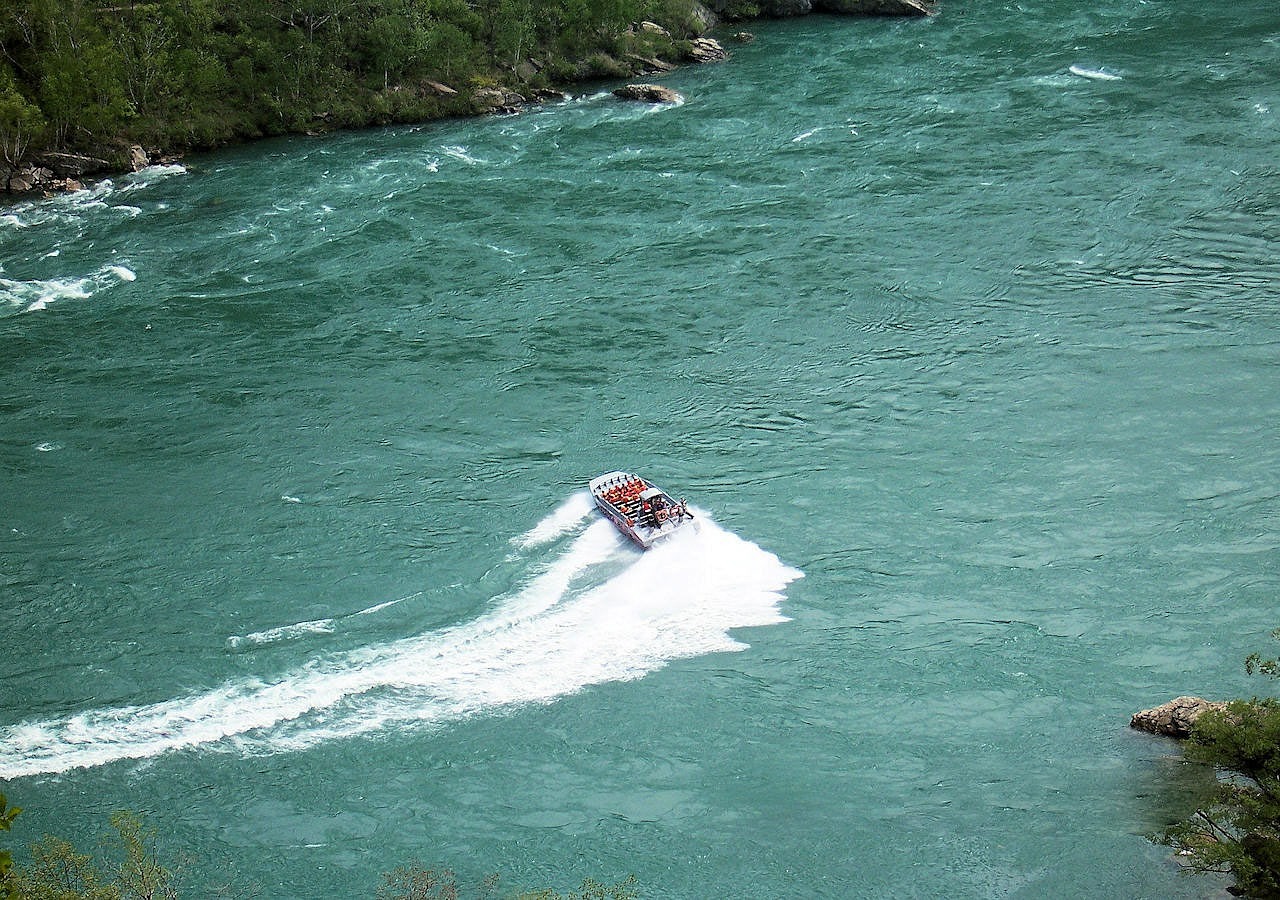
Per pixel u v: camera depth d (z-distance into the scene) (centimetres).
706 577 8394
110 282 12862
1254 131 14775
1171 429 9694
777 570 8444
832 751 6994
